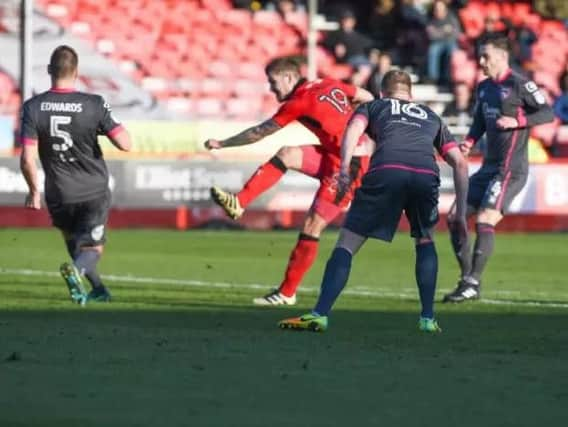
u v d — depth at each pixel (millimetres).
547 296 45656
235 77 98312
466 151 45625
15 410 22688
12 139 76250
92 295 40969
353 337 33156
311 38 86125
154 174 73188
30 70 75000
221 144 40781
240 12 101312
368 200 33750
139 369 27156
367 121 34156
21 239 65000
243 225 74188
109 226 72625
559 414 23250
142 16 98188
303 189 74875
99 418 22125
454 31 96625
